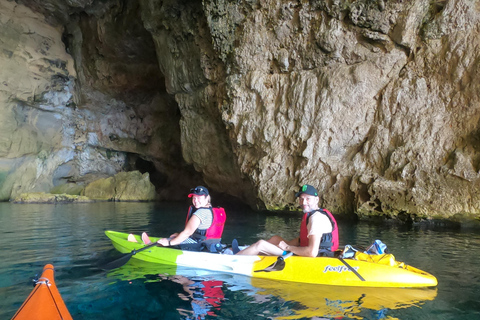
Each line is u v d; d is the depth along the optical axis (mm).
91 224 6930
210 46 10414
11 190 13953
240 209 11555
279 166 9414
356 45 8383
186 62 11359
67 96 15977
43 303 2115
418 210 7133
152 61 14820
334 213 8531
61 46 15430
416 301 2625
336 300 2625
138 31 13602
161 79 15492
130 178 16125
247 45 9477
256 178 9781
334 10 8336
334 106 8602
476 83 7145
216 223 3787
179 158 16953
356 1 8031
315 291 2834
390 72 8180
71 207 11156
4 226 6461
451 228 6609
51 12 14516
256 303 2537
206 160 11836
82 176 17500
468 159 6969
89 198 14992
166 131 16859
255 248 3564
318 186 8719
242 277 3197
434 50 7680
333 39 8461
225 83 10180
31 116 14836
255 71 9578
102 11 13812
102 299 2594
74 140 16656
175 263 3604
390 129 8117
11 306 2439
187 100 12000
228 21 9539
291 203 9047
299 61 9156
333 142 8680
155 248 3771
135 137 17578
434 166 7359
